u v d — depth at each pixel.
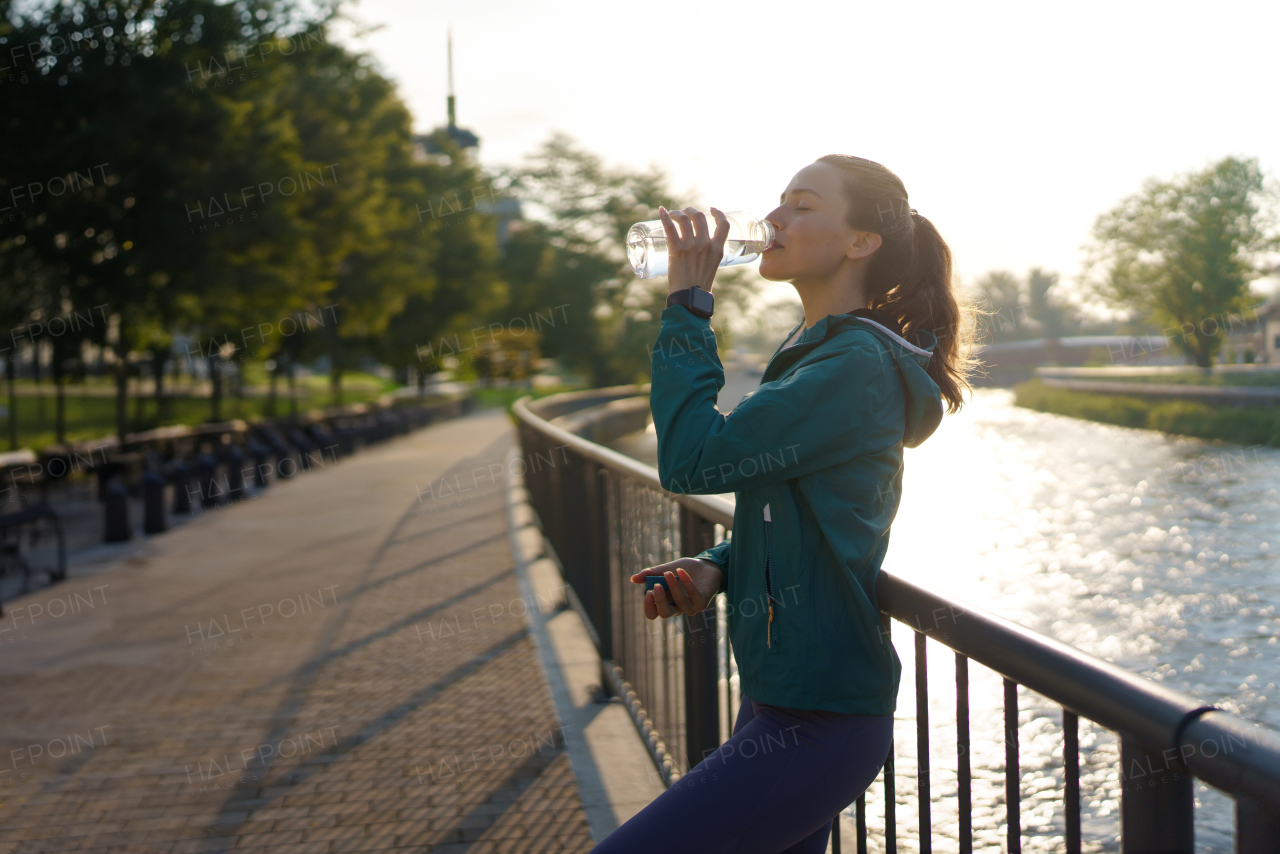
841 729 1.53
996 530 8.81
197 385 39.19
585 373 61.75
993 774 3.81
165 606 7.42
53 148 13.01
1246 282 22.08
